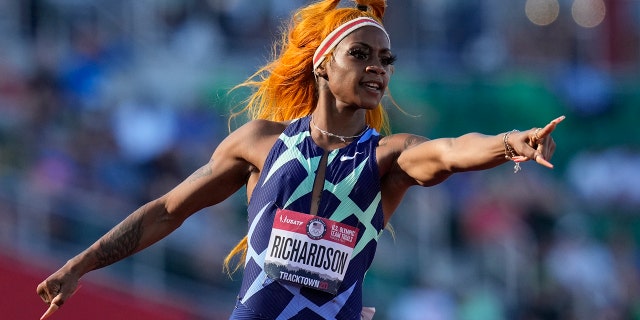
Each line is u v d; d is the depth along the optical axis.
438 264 34.31
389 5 39.66
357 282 12.05
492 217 36.50
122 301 29.27
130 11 38.47
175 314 29.73
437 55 40.06
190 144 35.28
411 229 34.38
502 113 39.88
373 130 12.41
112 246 13.04
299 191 12.00
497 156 10.90
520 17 41.66
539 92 40.47
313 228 11.83
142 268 29.89
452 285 34.09
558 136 40.78
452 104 39.38
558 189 39.78
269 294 11.91
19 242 29.11
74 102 35.38
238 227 31.67
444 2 40.44
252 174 12.59
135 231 13.05
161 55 37.91
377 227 12.14
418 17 40.06
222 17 38.88
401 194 12.34
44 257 29.11
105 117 35.25
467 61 40.28
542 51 41.59
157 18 38.78
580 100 40.91
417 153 11.82
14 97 35.19
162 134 34.91
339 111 12.41
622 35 42.59
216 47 38.31
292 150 12.23
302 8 13.44
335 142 12.34
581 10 42.22
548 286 36.44
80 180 32.66
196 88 36.84
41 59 36.28
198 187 12.80
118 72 36.81
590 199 40.31
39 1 37.16
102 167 33.47
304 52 13.12
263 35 38.78
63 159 32.78
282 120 13.63
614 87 41.56
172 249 30.27
